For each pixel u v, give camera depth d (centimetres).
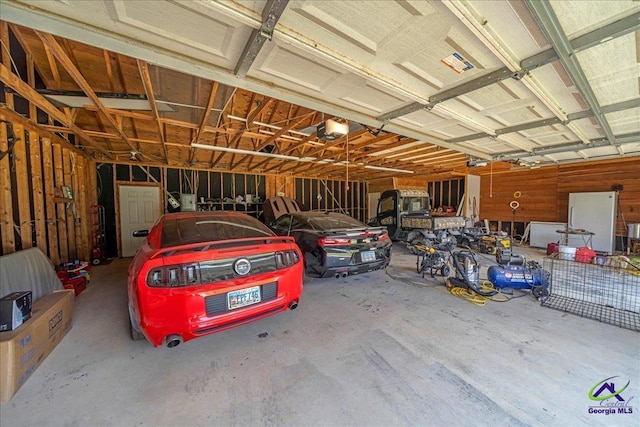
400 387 174
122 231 661
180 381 181
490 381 180
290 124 365
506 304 321
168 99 295
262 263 225
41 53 278
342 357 209
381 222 756
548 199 770
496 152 504
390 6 137
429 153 561
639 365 197
